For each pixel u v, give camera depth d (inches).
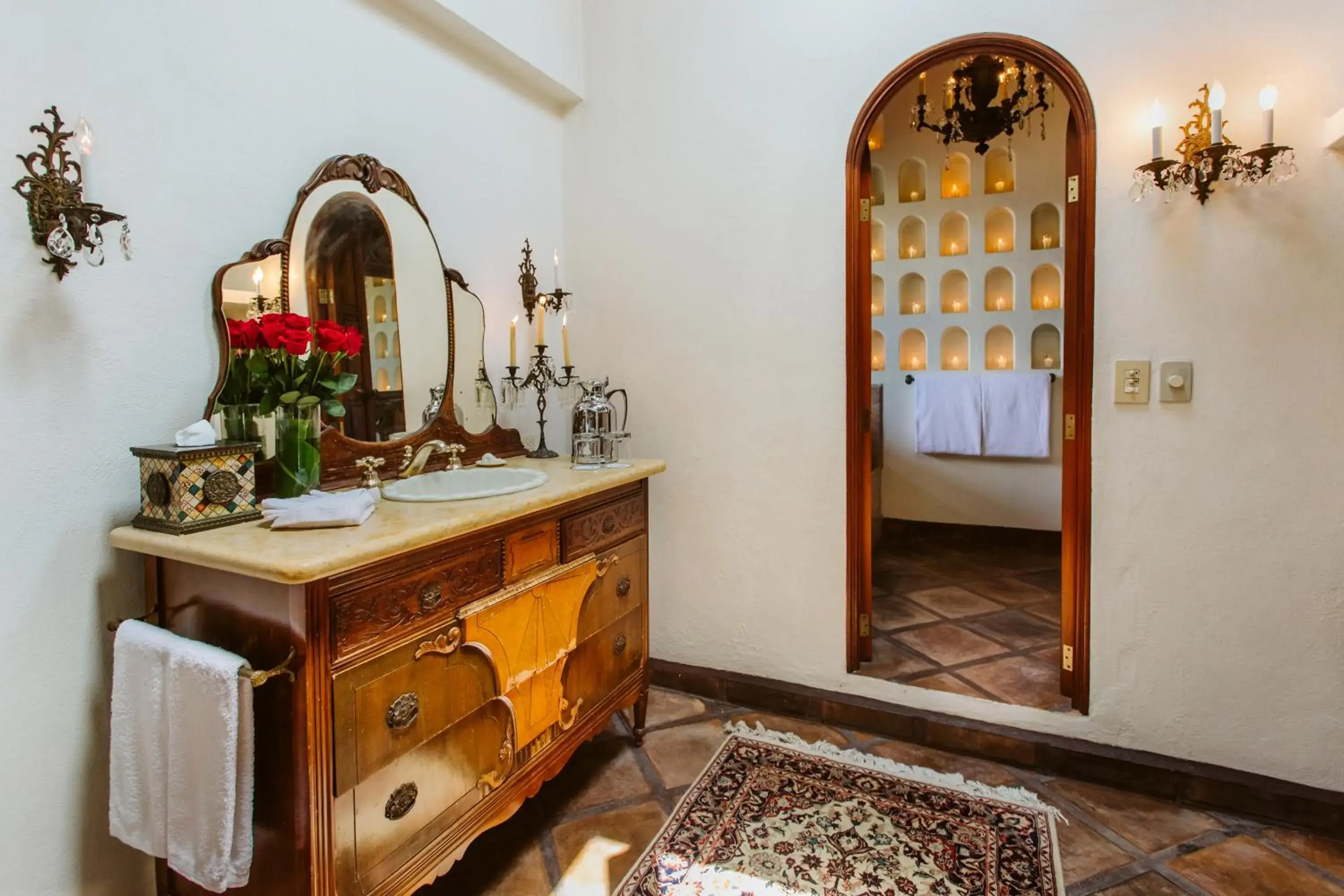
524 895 59.4
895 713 86.1
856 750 83.5
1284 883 60.4
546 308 93.4
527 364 97.4
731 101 92.3
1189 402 72.5
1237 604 72.1
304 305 64.4
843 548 90.5
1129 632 76.6
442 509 57.6
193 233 56.4
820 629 92.9
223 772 43.7
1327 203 66.4
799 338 90.7
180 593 50.4
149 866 55.6
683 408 98.3
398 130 75.5
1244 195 69.0
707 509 98.1
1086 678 79.0
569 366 93.2
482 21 81.5
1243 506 71.2
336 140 68.7
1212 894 59.1
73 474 49.8
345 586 46.0
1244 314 69.9
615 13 98.7
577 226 103.0
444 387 81.3
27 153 46.7
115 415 51.9
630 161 98.9
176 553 46.4
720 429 96.3
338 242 67.8
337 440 67.0
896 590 134.6
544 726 66.5
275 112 62.7
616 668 79.7
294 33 64.3
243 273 59.5
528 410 97.9
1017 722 82.0
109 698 52.5
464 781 57.2
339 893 46.3
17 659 47.4
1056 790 74.9
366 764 48.1
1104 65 73.9
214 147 57.8
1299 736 70.4
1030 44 76.7
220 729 43.6
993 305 161.0
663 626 102.7
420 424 77.8
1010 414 157.6
